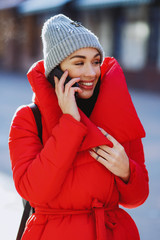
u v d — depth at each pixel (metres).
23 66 27.20
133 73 18.45
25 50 26.64
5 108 12.08
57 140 1.68
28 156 1.78
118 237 1.77
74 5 19.77
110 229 1.78
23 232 1.89
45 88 1.83
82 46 1.75
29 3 23.30
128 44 19.22
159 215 4.21
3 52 28.30
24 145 1.80
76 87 1.74
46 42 1.84
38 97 1.82
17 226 3.95
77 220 1.74
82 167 1.76
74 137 1.67
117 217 1.83
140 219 4.12
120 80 1.85
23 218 1.91
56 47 1.78
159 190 4.90
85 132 1.70
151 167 5.87
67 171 1.71
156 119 10.41
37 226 1.78
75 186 1.75
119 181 1.78
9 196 4.67
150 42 17.98
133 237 1.83
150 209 4.36
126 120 1.80
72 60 1.78
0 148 6.98
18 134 1.82
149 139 7.86
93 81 1.83
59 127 1.69
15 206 4.41
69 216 1.76
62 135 1.68
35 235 1.77
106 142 1.73
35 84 1.83
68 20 1.86
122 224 1.83
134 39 18.84
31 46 26.11
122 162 1.76
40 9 21.52
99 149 1.76
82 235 1.71
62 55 1.77
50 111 1.81
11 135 1.84
